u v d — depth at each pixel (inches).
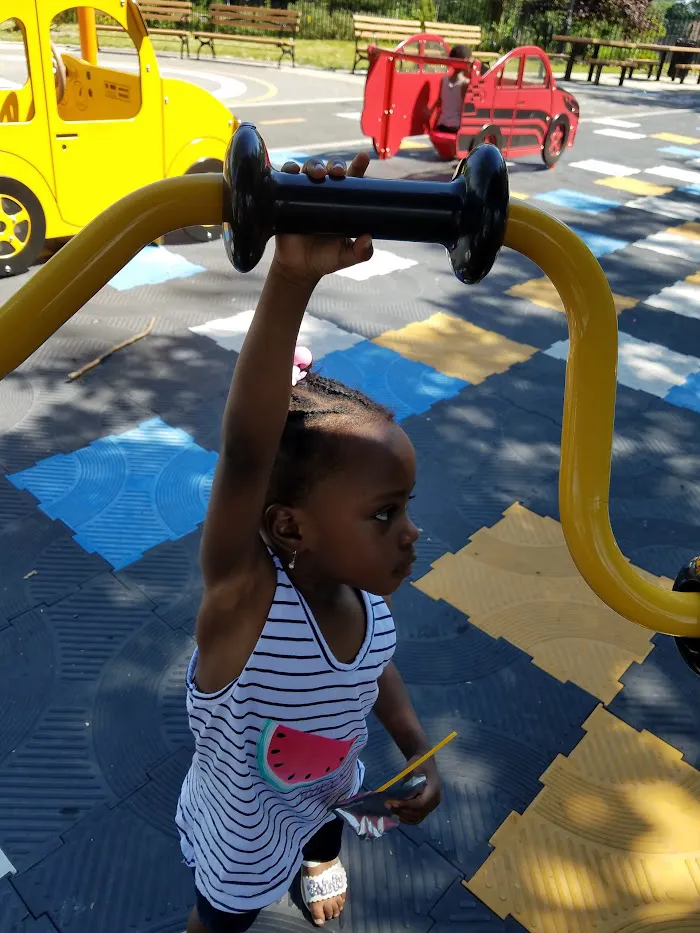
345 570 39.3
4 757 87.1
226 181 22.2
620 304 224.8
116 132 206.2
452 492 138.9
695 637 32.4
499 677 102.5
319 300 209.6
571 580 120.1
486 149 23.3
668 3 1277.1
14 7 180.1
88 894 75.0
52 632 103.3
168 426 149.3
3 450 138.1
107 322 187.3
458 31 573.6
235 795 46.6
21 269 204.8
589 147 426.6
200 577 114.6
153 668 99.4
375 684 47.6
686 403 175.6
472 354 188.1
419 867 79.4
